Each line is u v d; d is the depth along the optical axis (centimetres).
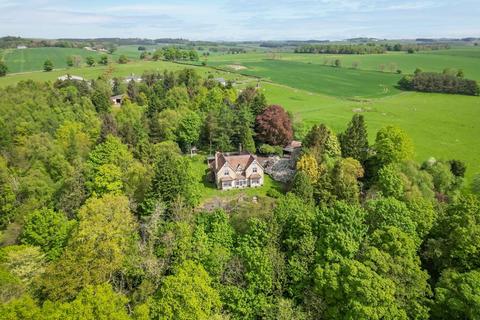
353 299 3672
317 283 3975
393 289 3672
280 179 9388
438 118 15950
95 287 3600
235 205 7319
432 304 3812
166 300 3694
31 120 9944
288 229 4853
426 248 4734
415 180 7538
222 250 4569
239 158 9388
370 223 4978
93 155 7950
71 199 6894
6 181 7194
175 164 6969
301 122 12681
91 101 13288
